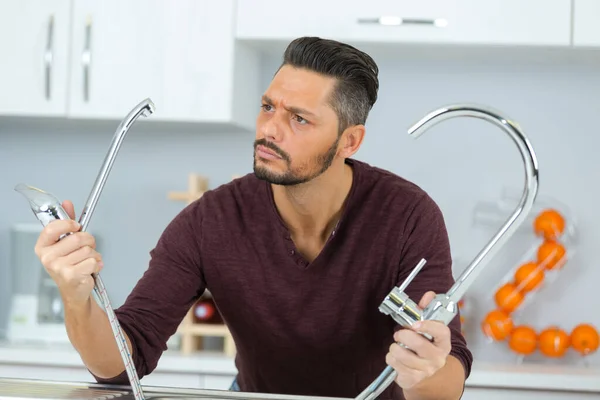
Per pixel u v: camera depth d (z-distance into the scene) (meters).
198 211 1.94
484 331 3.29
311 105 1.72
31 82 3.29
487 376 2.94
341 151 1.84
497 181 3.45
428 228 1.88
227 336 3.26
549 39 3.07
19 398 1.31
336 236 1.88
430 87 3.49
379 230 1.88
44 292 3.46
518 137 1.25
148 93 3.23
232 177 3.58
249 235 1.90
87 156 3.67
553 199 3.38
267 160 1.73
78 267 1.31
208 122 3.24
